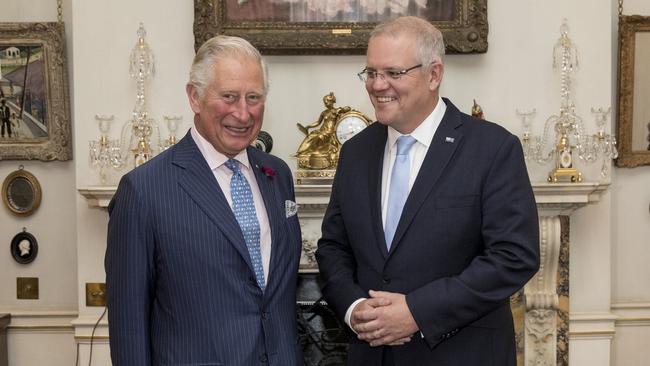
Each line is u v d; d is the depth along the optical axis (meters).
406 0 3.41
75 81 3.47
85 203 3.51
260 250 2.05
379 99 2.12
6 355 3.75
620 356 3.77
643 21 3.62
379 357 2.17
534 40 3.48
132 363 1.94
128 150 3.47
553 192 3.22
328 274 2.27
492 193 2.09
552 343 3.44
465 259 2.12
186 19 3.49
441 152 2.14
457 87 3.50
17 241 3.78
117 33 3.47
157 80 3.49
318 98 3.51
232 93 1.91
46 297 3.80
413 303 2.00
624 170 3.75
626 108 3.65
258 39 3.38
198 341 1.94
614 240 3.77
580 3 3.47
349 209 2.25
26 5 3.74
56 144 3.71
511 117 3.50
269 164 2.21
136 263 1.94
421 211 2.11
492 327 2.14
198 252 1.94
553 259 3.38
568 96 3.37
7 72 3.69
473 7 3.38
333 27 3.41
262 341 2.00
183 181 1.98
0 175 3.74
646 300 3.76
